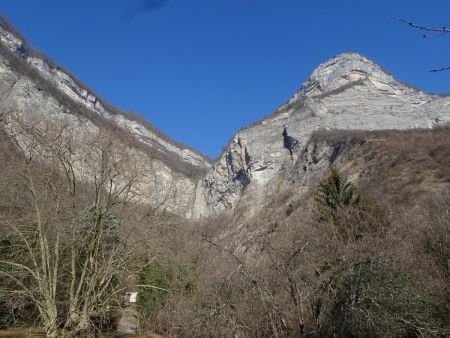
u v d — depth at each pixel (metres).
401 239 16.03
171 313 16.47
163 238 17.48
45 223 16.61
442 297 12.29
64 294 17.67
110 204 17.39
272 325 11.47
